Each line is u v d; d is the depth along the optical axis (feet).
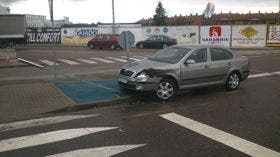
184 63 36.37
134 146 21.76
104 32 148.97
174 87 35.83
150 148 21.48
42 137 23.57
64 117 28.89
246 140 23.15
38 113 29.58
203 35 137.80
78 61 78.38
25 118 28.37
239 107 32.76
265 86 44.78
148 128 25.68
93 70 60.08
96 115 29.60
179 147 21.71
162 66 35.12
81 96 35.53
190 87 37.19
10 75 53.52
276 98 37.24
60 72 57.31
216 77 39.40
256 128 25.91
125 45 41.65
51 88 39.19
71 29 153.69
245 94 39.27
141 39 145.07
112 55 93.97
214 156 20.33
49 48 124.98
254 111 31.27
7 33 117.39
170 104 33.99
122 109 31.89
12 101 33.17
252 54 96.68
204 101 35.40
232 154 20.68
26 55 93.66
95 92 37.47
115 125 26.40
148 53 101.09
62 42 155.43
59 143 22.36
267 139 23.40
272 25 130.31
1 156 20.27
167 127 25.96
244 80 47.14
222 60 40.01
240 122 27.53
